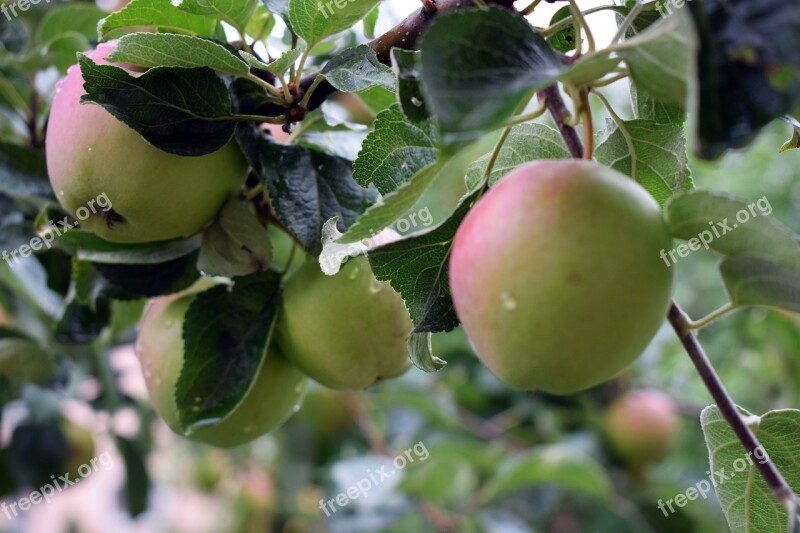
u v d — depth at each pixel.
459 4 0.48
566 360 0.42
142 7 0.51
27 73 0.64
